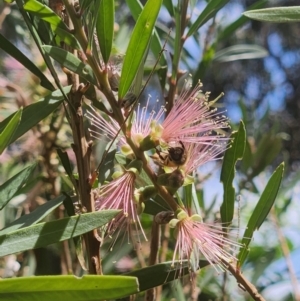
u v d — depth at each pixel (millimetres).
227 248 268
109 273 401
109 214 218
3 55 531
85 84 260
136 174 250
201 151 266
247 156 468
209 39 452
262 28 1468
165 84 351
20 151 480
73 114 252
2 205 240
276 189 277
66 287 183
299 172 512
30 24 238
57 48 232
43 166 452
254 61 1483
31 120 246
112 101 242
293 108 1487
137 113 264
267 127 1398
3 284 181
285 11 257
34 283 182
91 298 184
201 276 464
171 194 255
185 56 472
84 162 249
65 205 253
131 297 300
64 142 447
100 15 241
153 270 252
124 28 511
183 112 258
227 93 1469
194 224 256
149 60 502
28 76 504
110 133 274
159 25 477
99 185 260
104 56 241
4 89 481
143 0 665
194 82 396
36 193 433
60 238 214
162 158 256
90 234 246
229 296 469
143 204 251
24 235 212
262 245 568
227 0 336
